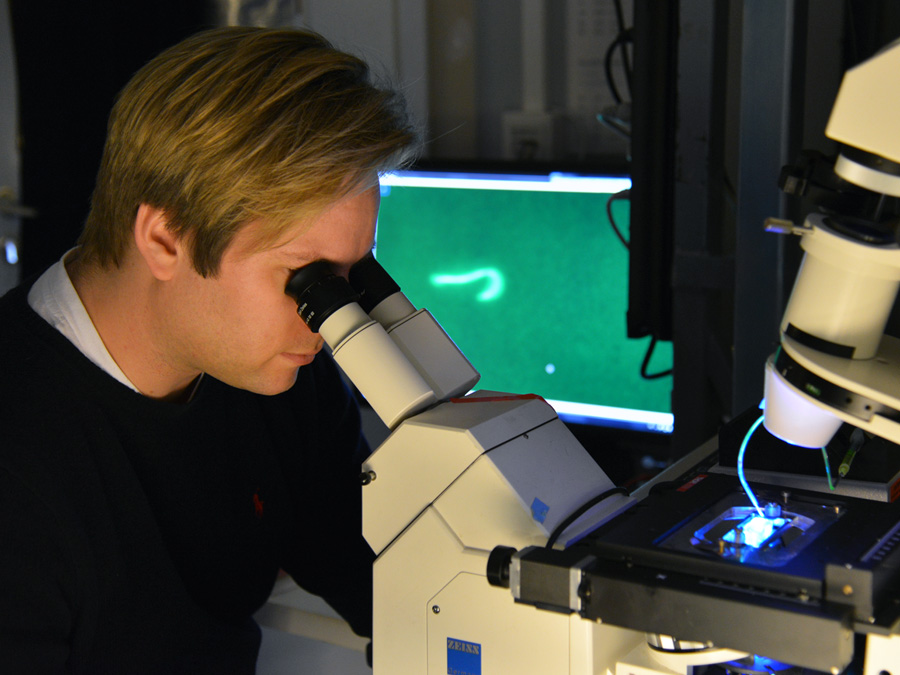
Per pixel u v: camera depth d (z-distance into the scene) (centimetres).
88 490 90
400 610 83
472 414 83
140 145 80
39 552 85
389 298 92
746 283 128
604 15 192
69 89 217
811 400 72
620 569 70
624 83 194
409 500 82
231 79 77
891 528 75
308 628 123
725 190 149
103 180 88
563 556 72
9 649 82
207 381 102
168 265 83
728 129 164
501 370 179
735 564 68
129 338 93
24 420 88
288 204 75
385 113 79
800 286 76
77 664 93
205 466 104
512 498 76
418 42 206
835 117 66
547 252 170
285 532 118
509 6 200
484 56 205
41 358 91
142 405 95
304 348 87
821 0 116
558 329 172
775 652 63
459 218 176
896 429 69
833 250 71
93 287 94
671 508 81
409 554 82
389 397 81
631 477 169
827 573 63
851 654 64
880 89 63
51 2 212
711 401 147
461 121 210
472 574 78
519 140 203
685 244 140
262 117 75
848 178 68
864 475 86
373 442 181
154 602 97
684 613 66
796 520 79
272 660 116
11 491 84
